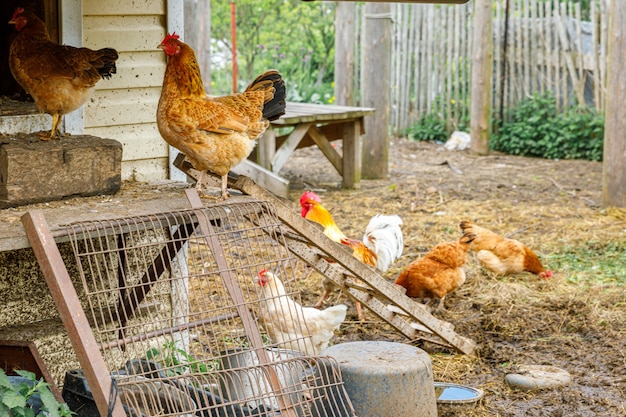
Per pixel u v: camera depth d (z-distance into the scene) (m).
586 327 4.75
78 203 3.76
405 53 9.52
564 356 4.50
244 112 3.78
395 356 3.84
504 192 7.20
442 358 4.48
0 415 3.24
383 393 3.72
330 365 3.68
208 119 3.70
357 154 7.27
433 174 7.89
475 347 4.52
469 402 4.04
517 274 5.43
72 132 4.22
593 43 8.58
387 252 5.03
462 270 4.98
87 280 4.21
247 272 5.16
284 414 3.48
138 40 4.36
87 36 4.24
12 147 3.69
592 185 7.43
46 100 3.89
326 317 4.21
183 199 3.82
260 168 6.57
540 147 8.70
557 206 6.74
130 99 4.37
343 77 8.48
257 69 11.27
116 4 4.28
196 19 7.01
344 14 8.41
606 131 6.53
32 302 4.13
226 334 4.38
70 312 3.31
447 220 6.39
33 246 3.40
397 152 8.88
